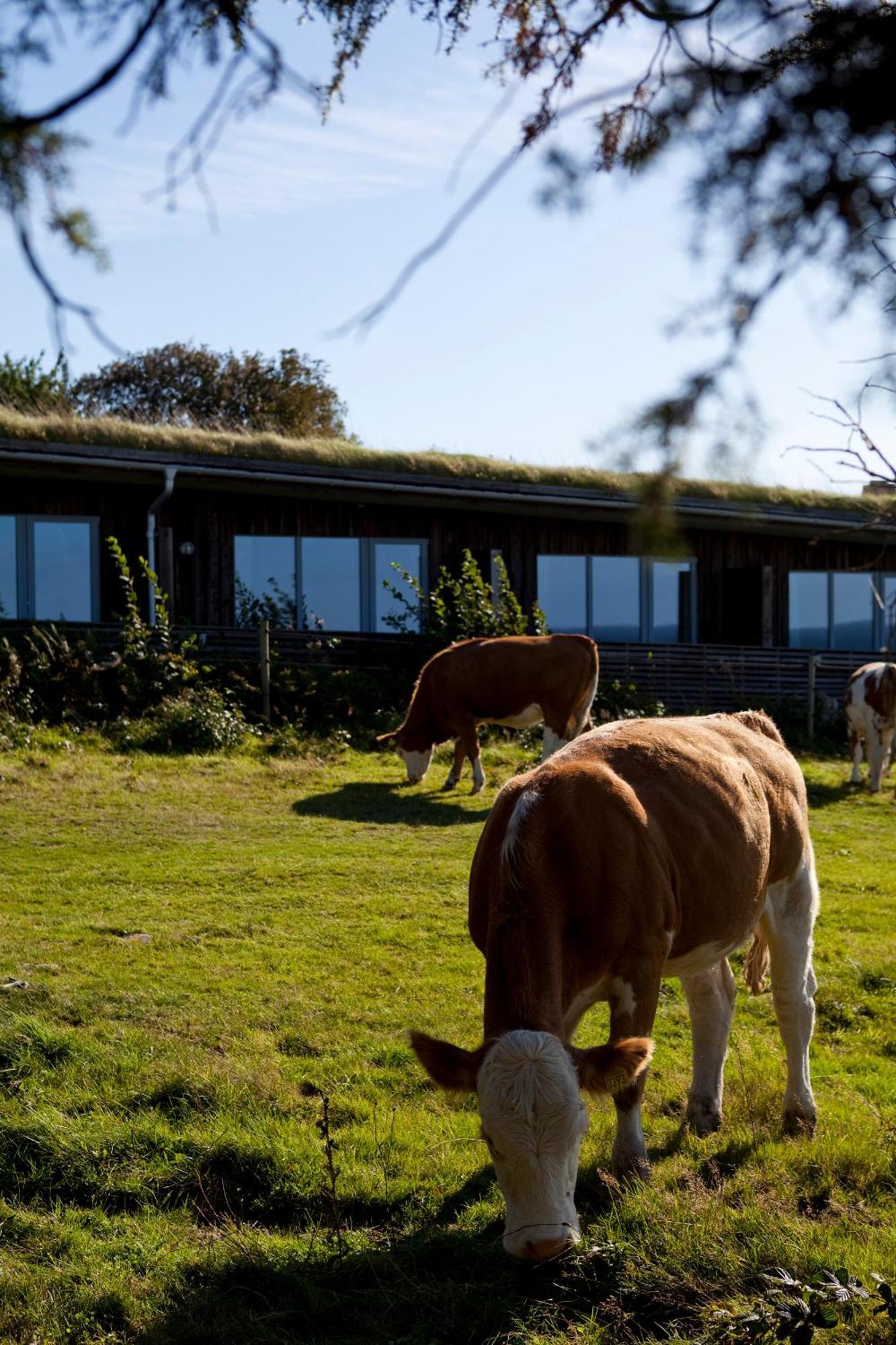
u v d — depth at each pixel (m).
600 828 4.36
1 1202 4.68
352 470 18.94
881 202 2.64
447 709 14.24
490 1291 4.11
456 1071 3.65
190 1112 5.43
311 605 20.58
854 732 16.66
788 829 5.53
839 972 7.84
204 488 19.31
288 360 42.16
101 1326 3.97
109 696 16.19
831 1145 5.13
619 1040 3.88
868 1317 3.68
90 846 10.68
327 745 16.06
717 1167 4.97
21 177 2.26
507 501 20.00
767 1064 6.16
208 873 9.84
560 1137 3.46
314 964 7.65
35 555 18.80
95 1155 5.00
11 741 14.35
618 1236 4.21
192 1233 4.55
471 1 2.78
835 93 2.50
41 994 6.79
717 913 4.87
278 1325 4.00
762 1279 3.89
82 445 17.38
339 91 2.60
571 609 22.50
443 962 7.77
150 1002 6.82
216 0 2.40
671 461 2.52
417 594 20.22
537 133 2.76
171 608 19.27
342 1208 4.71
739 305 2.63
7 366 27.97
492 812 4.76
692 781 4.89
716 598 23.58
